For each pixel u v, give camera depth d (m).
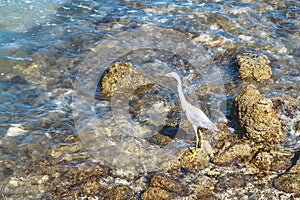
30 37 12.80
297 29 13.14
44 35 12.95
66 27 13.41
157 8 14.54
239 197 7.60
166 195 7.59
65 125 9.71
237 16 13.91
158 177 7.98
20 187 8.04
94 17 14.02
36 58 11.86
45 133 9.46
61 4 14.73
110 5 14.77
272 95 10.38
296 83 10.80
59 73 11.38
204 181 7.99
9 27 13.22
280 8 14.36
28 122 9.77
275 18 13.79
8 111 10.06
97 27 13.47
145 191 7.66
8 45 12.33
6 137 9.29
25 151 8.94
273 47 12.34
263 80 10.93
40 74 11.31
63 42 12.65
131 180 8.15
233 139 9.05
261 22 13.60
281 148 8.73
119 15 14.15
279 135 8.91
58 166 8.54
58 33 13.09
